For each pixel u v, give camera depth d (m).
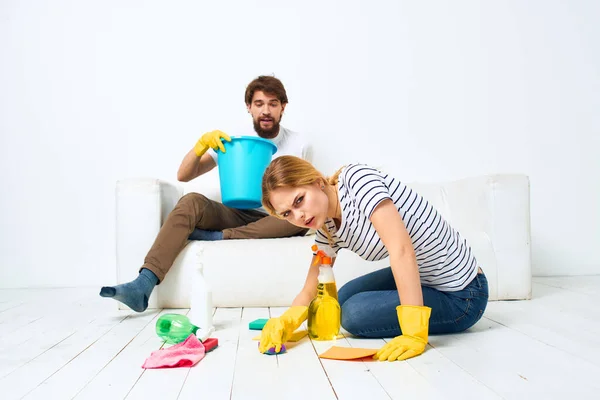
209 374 1.08
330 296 1.38
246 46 2.72
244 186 1.89
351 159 2.72
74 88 2.69
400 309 1.18
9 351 1.33
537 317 1.62
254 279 1.95
